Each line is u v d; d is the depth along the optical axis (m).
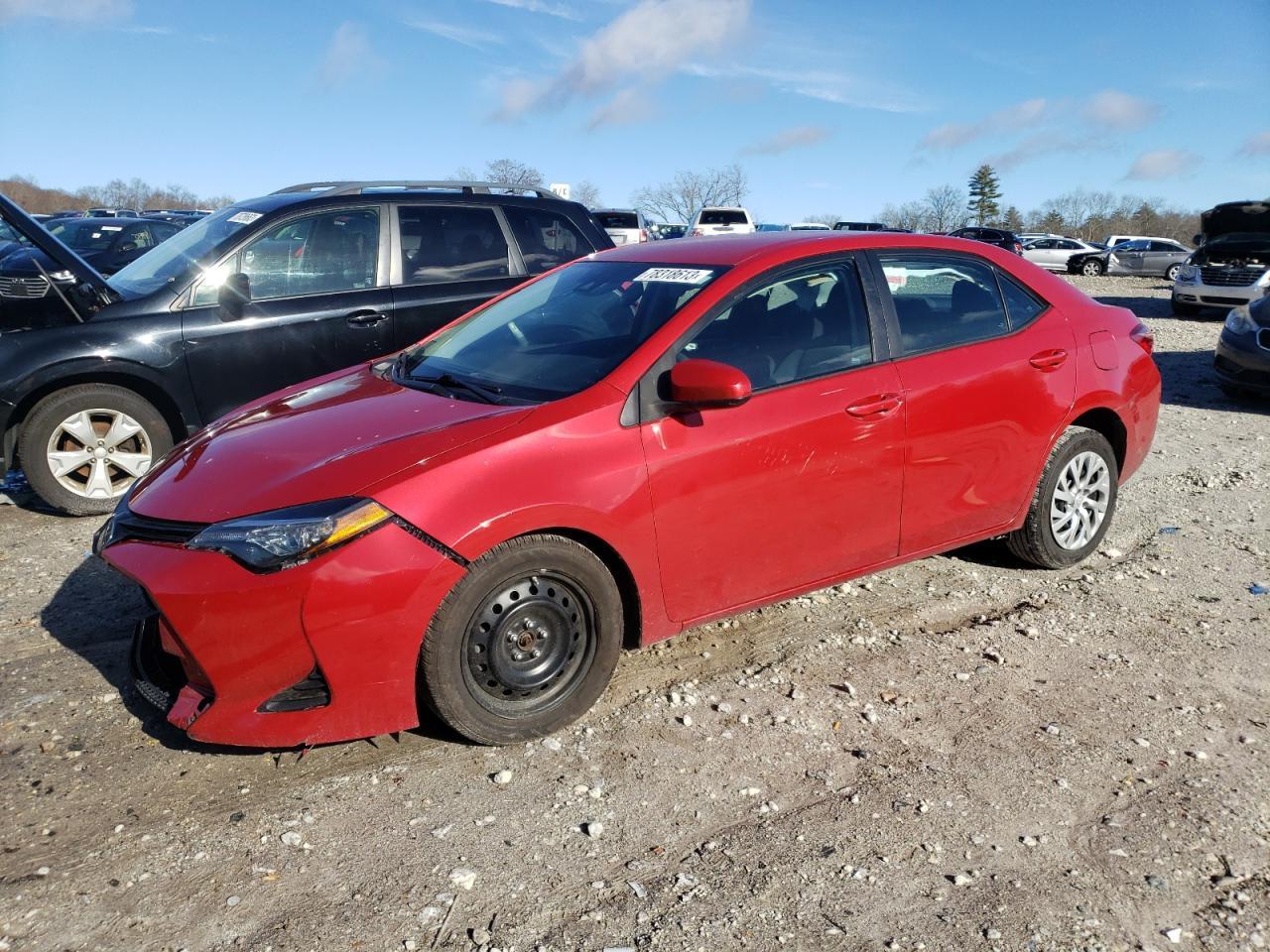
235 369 5.80
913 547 4.07
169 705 3.01
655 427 3.29
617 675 3.67
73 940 2.33
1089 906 2.50
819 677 3.68
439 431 3.12
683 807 2.89
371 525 2.82
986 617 4.25
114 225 14.30
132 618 4.11
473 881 2.55
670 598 3.42
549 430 3.12
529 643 3.15
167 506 3.06
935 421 3.94
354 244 6.20
